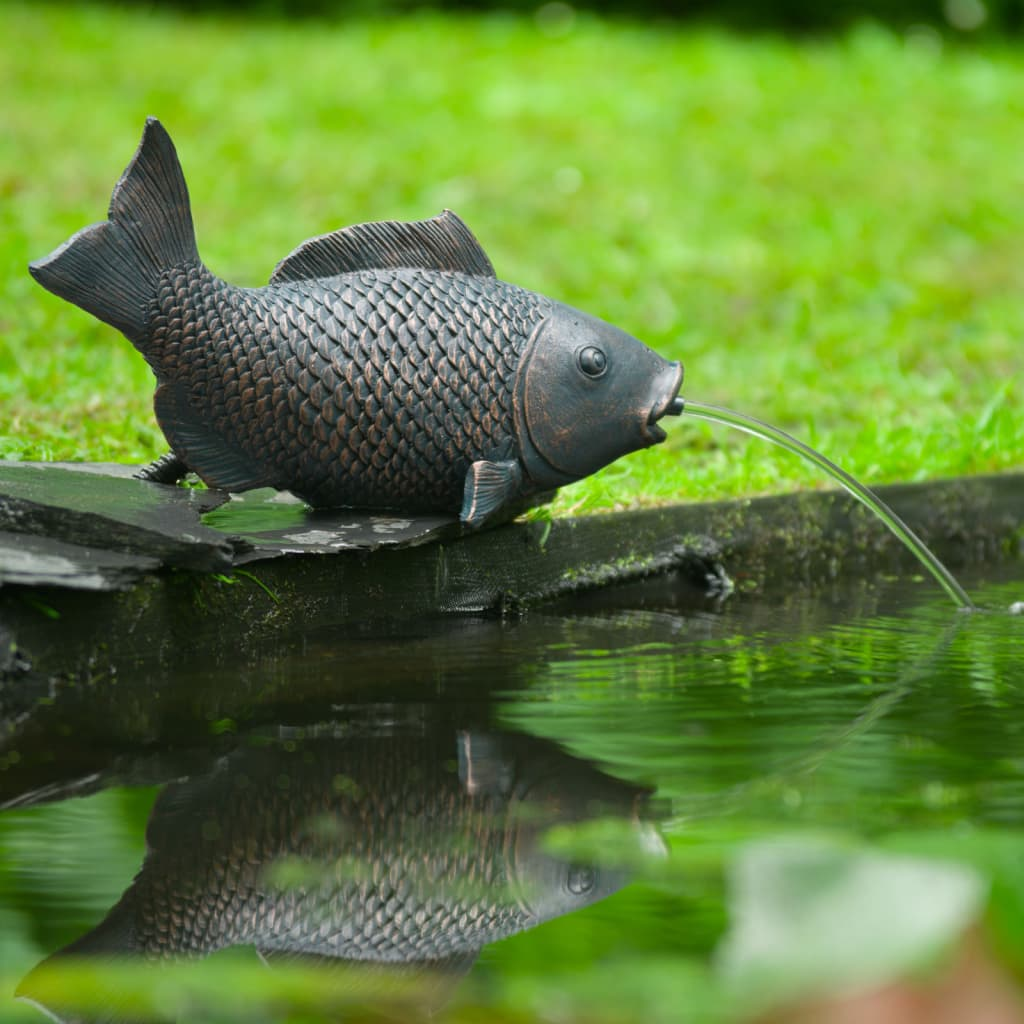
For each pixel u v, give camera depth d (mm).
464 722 5875
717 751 5449
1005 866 1606
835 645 7457
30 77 21797
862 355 14359
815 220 18891
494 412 7234
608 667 6875
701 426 11742
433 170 19312
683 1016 2576
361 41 26672
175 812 4797
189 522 6672
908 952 1439
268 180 18406
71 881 4195
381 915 3979
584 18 31250
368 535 7277
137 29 26141
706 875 4148
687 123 22328
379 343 7102
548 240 17406
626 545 8992
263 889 4168
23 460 8484
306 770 5246
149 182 6746
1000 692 6418
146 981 3277
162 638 6754
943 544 10656
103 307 6742
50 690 6250
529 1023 2777
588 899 3992
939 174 21172
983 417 11547
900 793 4855
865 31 29375
